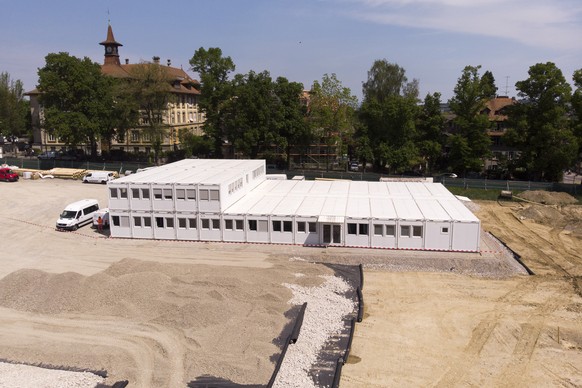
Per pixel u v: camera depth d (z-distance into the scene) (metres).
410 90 110.81
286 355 25.53
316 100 91.44
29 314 30.45
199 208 46.62
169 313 29.44
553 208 61.25
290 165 94.94
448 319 30.86
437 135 87.00
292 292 33.12
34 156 111.00
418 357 26.39
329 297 32.84
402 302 33.41
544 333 29.05
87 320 29.55
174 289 32.22
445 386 23.84
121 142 105.69
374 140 86.56
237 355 25.33
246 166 59.41
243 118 86.06
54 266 40.88
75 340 27.33
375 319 30.72
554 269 40.28
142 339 27.34
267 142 87.62
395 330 29.33
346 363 25.58
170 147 111.88
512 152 94.56
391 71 110.12
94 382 23.31
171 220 47.50
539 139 73.06
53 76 88.81
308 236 45.03
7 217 57.28
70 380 23.30
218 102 93.38
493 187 71.94
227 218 46.28
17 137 144.88
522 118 74.75
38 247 46.12
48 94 91.12
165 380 23.52
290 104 89.06
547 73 73.56
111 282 32.62
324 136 92.25
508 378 24.55
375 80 110.44
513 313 31.73
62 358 25.33
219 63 94.94
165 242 47.22
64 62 89.44
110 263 41.56
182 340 27.14
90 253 44.28
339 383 23.66
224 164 61.66
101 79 95.06
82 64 92.25
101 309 30.64
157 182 47.22
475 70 81.44
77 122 88.75
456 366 25.58
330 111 89.19
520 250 45.44
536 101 75.56
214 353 25.53
